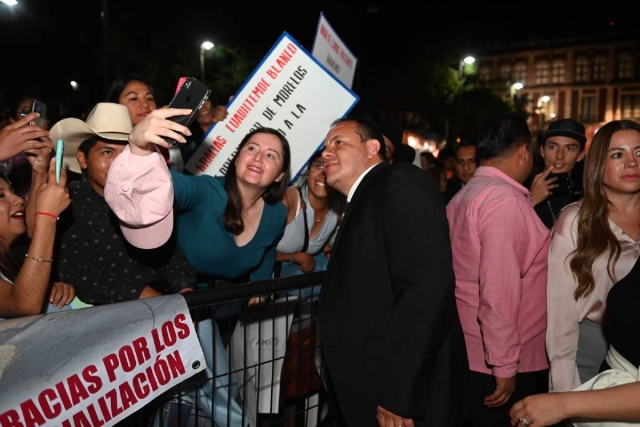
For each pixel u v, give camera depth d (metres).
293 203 3.62
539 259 2.97
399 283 2.28
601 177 2.71
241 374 3.04
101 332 2.04
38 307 2.22
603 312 2.76
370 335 2.38
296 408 3.14
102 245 2.75
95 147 2.73
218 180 3.11
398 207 2.30
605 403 1.97
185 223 3.01
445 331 2.28
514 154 3.08
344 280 2.43
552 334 2.77
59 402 1.95
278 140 3.03
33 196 2.56
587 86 76.88
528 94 79.88
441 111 31.61
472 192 2.98
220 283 3.24
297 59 3.76
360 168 2.68
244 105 3.77
